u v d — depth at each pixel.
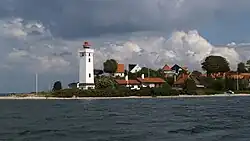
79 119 58.31
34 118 62.16
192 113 69.56
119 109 87.81
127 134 37.25
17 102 150.75
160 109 84.75
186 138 34.09
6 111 85.81
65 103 131.62
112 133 38.28
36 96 197.25
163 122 51.09
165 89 191.38
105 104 116.94
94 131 40.19
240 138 33.69
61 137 35.44
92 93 182.62
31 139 34.19
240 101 127.00
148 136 35.59
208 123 48.59
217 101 129.12
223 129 41.12
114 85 194.12
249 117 57.47
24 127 45.72
